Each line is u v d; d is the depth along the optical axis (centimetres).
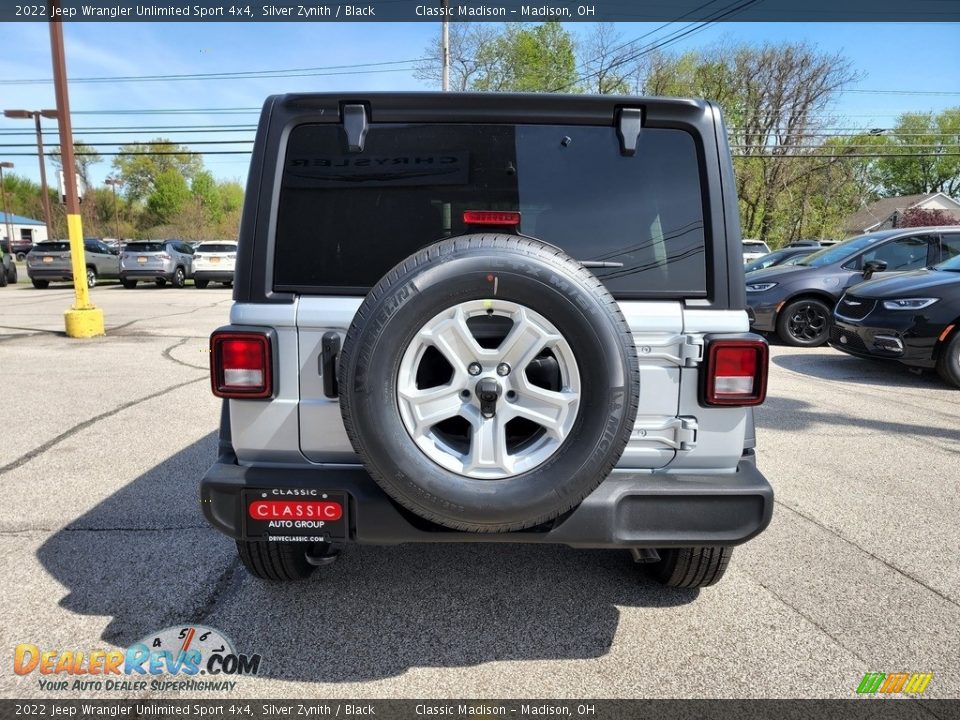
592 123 228
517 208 229
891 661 237
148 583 286
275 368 218
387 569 300
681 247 226
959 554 319
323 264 224
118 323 1182
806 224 4169
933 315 666
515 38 3512
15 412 568
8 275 2339
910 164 5684
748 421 234
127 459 450
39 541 326
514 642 247
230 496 218
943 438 509
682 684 224
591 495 214
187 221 6512
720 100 3988
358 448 196
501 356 198
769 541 332
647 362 221
